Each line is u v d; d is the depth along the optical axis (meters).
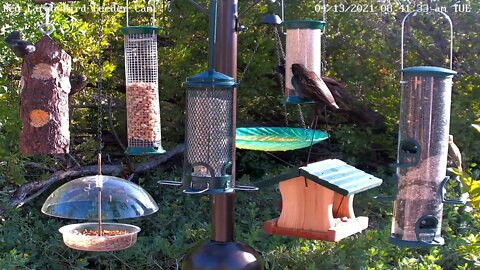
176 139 4.11
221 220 2.17
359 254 2.98
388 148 3.97
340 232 2.34
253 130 2.85
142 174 3.97
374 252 2.96
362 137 3.95
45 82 2.33
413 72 2.30
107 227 2.57
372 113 3.93
